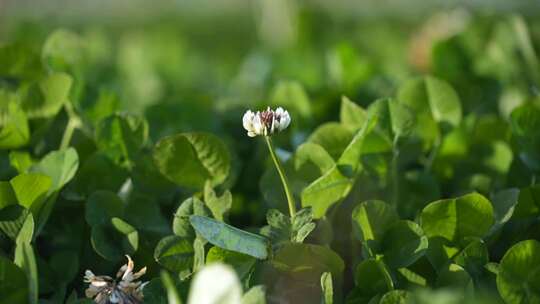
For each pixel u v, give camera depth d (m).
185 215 0.50
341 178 0.52
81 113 0.61
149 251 0.51
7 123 0.57
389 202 0.54
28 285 0.46
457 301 0.45
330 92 0.69
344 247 0.53
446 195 0.58
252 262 0.48
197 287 0.42
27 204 0.50
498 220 0.51
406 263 0.48
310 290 0.48
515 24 0.72
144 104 0.82
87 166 0.54
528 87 0.71
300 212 0.49
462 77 0.72
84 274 0.52
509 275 0.47
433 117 0.59
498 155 0.58
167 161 0.53
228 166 0.53
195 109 0.64
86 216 0.51
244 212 0.59
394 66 0.88
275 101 0.66
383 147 0.54
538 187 0.51
